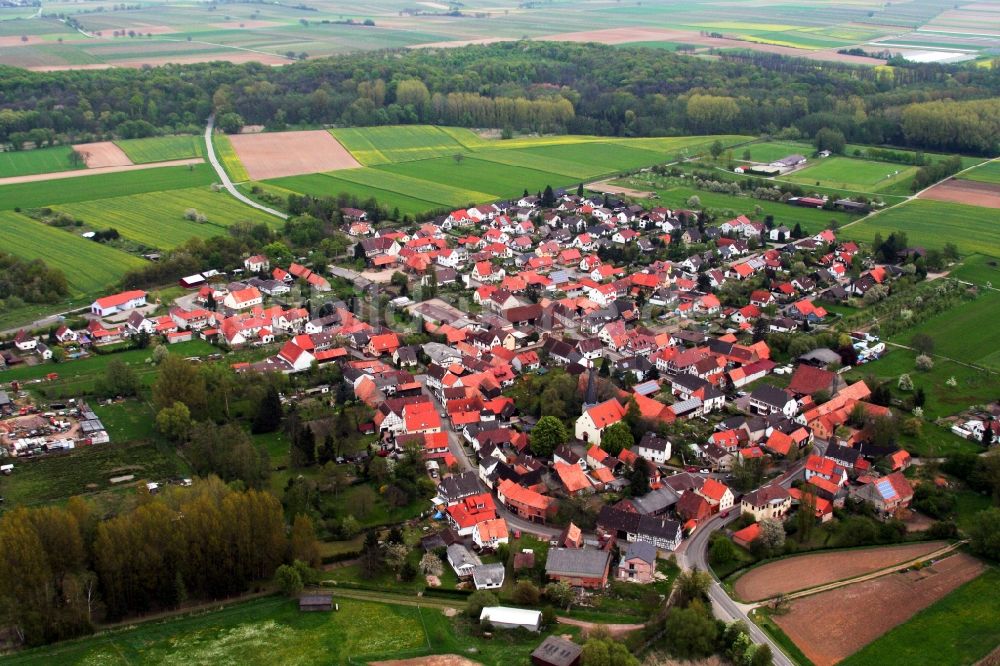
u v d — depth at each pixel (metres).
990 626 178.62
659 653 173.12
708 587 185.88
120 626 181.25
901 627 178.75
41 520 182.38
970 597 187.12
